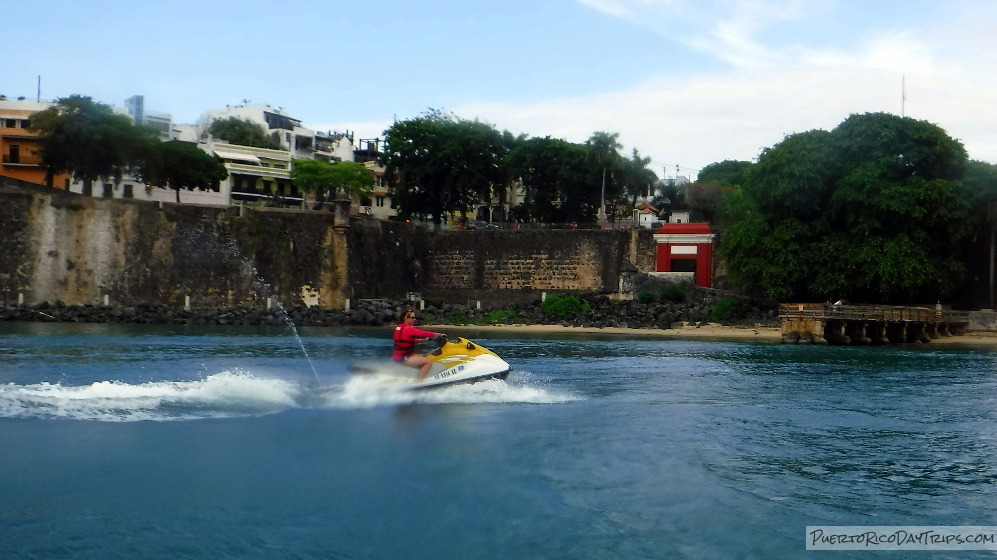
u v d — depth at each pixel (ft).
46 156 249.75
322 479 45.55
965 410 75.77
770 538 37.63
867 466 52.16
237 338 161.58
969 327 206.08
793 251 211.00
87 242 229.66
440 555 34.81
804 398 82.23
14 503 40.81
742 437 60.23
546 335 196.65
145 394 71.10
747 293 225.56
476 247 282.97
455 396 73.82
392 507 40.83
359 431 58.65
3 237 222.89
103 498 41.81
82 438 54.49
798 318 173.37
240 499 41.91
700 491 44.50
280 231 249.14
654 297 241.96
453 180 319.06
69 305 222.48
